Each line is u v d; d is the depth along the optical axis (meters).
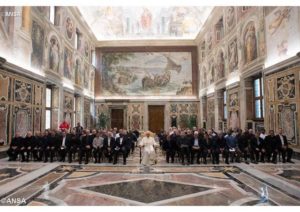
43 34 14.76
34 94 13.67
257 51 13.81
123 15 27.86
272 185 7.36
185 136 11.62
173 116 27.78
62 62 17.77
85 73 24.20
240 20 15.93
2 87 10.78
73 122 20.50
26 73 12.61
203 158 12.38
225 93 19.92
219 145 11.27
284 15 11.33
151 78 28.11
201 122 26.39
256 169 9.62
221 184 7.62
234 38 16.95
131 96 28.02
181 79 28.06
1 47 10.69
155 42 28.08
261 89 14.20
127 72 28.11
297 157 10.75
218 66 20.39
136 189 7.11
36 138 11.62
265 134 12.64
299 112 10.39
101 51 28.22
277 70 11.91
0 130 10.78
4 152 11.42
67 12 18.89
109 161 11.75
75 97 22.52
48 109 16.59
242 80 15.59
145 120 27.70
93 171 9.59
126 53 28.22
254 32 14.13
